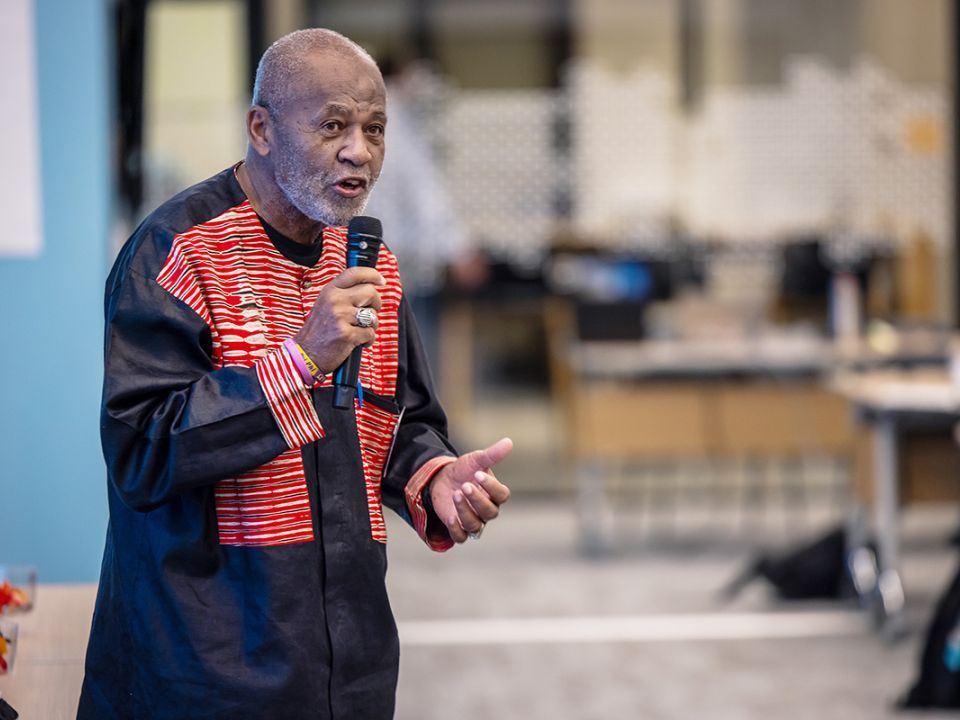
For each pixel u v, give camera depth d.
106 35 7.91
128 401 3.77
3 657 4.78
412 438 4.37
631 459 20.55
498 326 22.22
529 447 21.48
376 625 4.09
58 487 7.94
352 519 4.04
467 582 13.84
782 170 24.36
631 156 24.66
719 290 24.05
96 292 7.89
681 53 24.55
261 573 3.90
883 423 11.45
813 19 24.12
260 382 3.74
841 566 12.72
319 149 3.82
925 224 23.53
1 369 7.86
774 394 15.06
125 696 3.97
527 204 24.59
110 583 4.04
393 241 19.30
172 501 3.90
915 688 9.59
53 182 7.83
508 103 24.45
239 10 15.59
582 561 14.82
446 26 23.95
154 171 15.20
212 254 3.93
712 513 17.52
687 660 10.95
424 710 9.64
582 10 24.41
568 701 9.88
